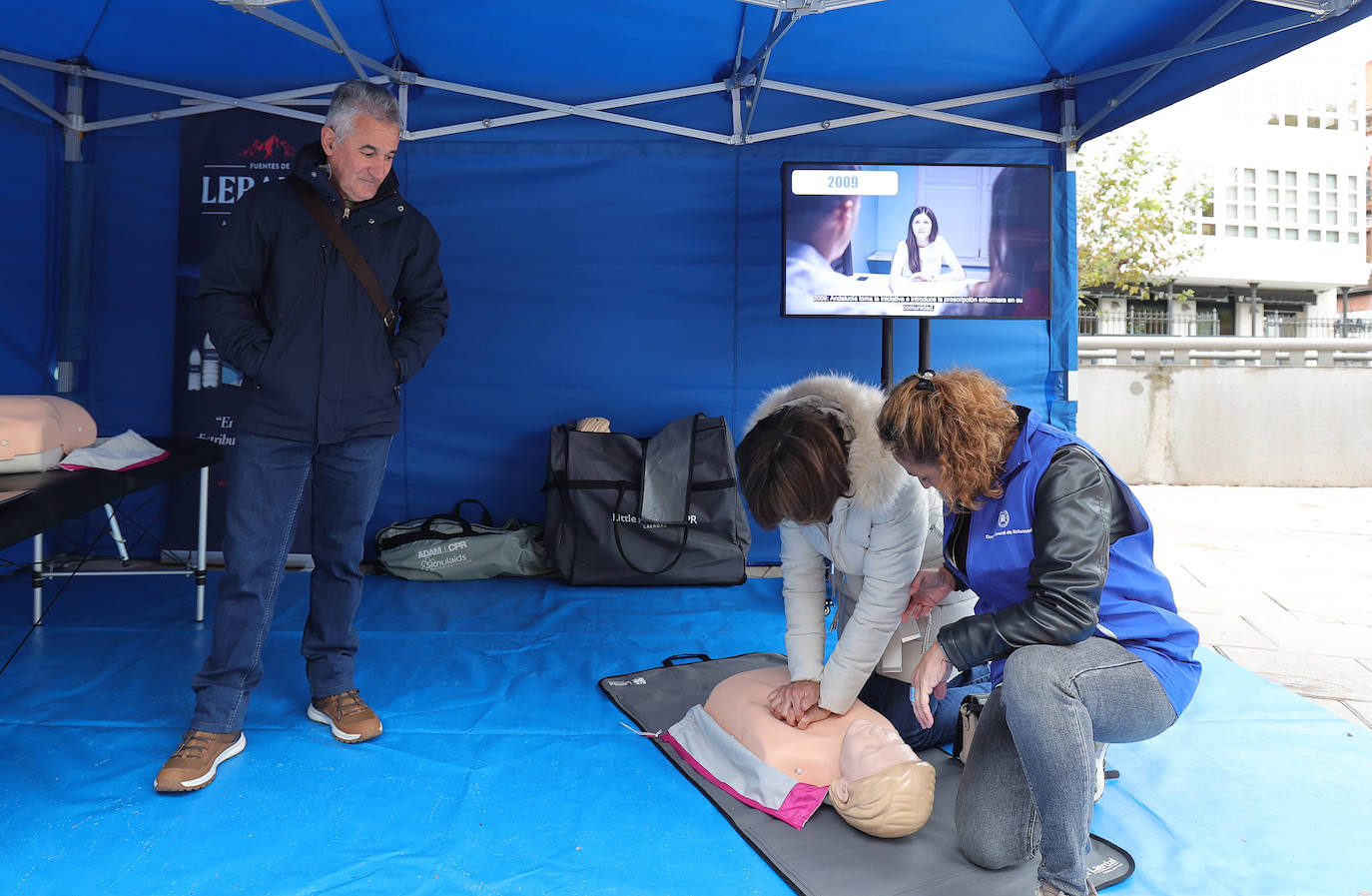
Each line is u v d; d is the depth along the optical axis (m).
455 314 4.21
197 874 1.65
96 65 3.98
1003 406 1.52
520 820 1.87
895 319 4.25
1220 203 18.83
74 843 1.75
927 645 2.11
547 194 4.20
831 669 1.91
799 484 1.55
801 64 3.91
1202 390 8.33
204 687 2.11
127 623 3.25
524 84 4.07
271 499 2.11
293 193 2.10
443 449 4.26
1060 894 1.42
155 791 1.97
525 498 4.28
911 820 1.72
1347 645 3.34
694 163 4.20
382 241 2.19
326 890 1.61
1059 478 1.46
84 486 2.33
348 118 2.01
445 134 4.14
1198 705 2.59
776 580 4.05
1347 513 6.61
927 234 3.74
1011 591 1.58
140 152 4.10
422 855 1.73
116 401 4.14
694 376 4.26
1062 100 4.07
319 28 3.62
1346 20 2.68
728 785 1.99
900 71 3.98
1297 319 20.06
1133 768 2.14
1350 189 19.44
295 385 2.06
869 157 4.16
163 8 3.48
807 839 1.78
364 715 2.30
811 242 3.73
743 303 4.24
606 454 3.96
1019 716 1.40
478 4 3.42
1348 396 8.30
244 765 2.11
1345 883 1.65
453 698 2.57
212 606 3.50
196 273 4.08
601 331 4.24
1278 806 1.95
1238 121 18.84
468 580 4.01
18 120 3.82
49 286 4.00
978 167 3.73
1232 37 3.01
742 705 2.06
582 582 3.90
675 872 1.68
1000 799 1.62
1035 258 3.74
